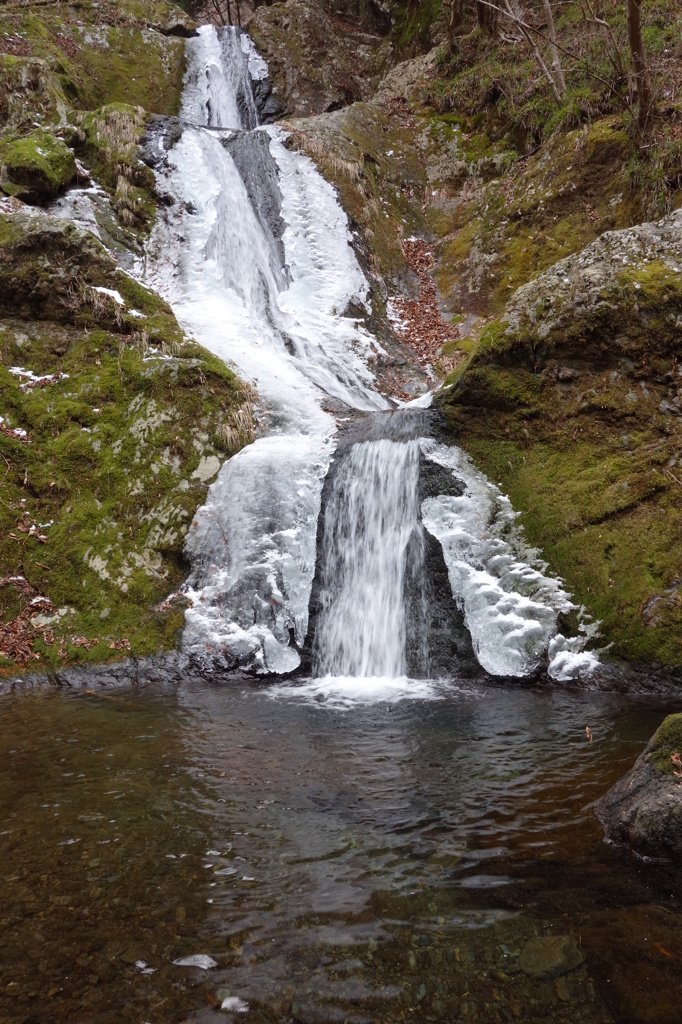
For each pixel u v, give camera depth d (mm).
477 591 6223
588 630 5777
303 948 2574
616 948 2514
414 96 16500
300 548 6914
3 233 8359
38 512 7094
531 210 11734
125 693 5883
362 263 12711
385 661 6387
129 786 3994
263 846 3301
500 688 5734
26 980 2420
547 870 3016
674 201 9359
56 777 4129
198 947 2586
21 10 15070
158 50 16766
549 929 2635
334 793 3861
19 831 3475
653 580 5668
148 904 2850
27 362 7914
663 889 2836
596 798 3625
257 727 4973
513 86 13656
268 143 13953
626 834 3160
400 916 2746
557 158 11641
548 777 3943
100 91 15234
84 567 6848
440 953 2531
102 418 7613
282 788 3939
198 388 7945
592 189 10977
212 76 17453
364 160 14469
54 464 7277
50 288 8109
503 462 6840
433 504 6695
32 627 6488
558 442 6609
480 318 11688
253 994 2355
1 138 12305
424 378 10836
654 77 10188
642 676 5465
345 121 15117
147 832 3451
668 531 5781
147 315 8477
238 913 2783
